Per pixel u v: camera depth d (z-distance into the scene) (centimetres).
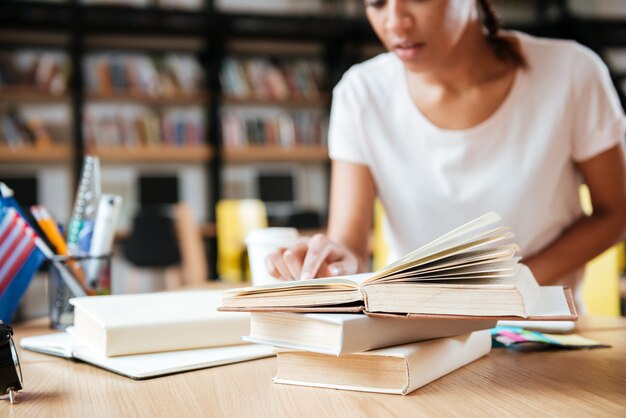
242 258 527
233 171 623
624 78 616
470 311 63
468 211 129
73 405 65
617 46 629
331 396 65
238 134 599
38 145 554
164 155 582
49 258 110
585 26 616
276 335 70
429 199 131
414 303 64
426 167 130
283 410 62
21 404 66
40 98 563
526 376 72
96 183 117
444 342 72
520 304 62
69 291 111
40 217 112
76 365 81
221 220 536
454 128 127
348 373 67
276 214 630
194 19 567
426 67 105
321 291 67
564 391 66
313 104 625
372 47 629
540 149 125
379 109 132
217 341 84
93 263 113
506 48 124
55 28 555
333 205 135
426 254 66
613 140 123
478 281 65
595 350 85
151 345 81
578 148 126
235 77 596
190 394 67
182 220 488
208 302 92
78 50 561
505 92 124
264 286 69
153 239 519
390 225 137
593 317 115
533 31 617
